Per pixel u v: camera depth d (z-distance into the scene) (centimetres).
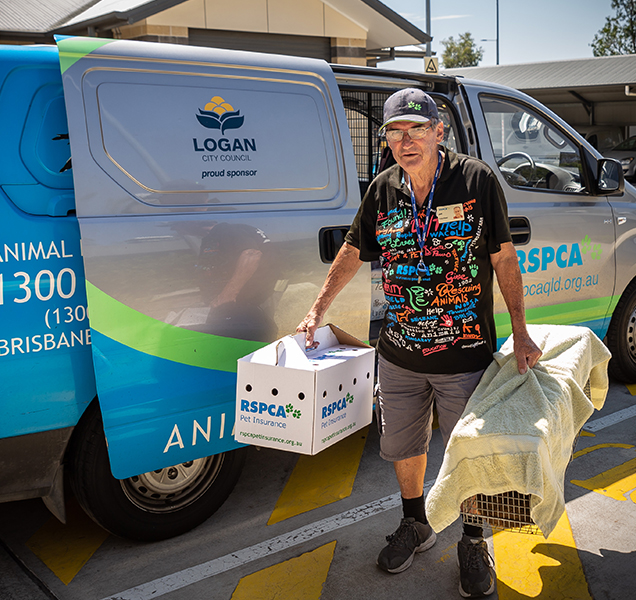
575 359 257
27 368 249
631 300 461
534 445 209
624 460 368
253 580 270
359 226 266
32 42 941
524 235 388
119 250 255
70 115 250
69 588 268
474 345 248
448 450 223
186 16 994
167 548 294
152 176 266
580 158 432
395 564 271
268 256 295
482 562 257
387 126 229
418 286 243
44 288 249
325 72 323
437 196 237
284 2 1086
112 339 257
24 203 247
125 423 264
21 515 326
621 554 282
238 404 257
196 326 277
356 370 265
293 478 357
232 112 289
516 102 409
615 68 1988
